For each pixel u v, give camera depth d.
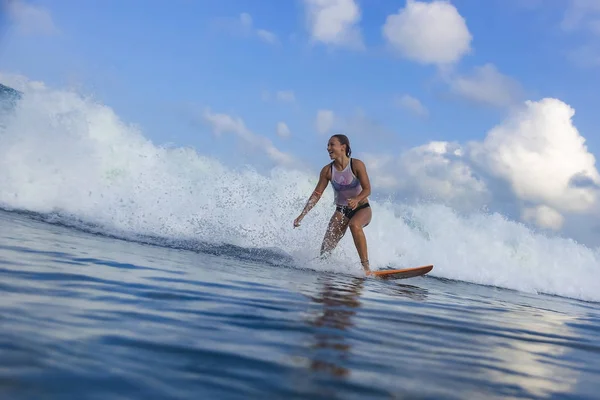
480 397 1.77
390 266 8.66
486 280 8.85
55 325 1.95
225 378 1.62
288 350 2.05
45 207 6.95
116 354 1.71
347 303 3.56
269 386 1.59
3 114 7.70
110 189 7.57
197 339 2.05
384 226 9.52
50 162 7.55
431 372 2.00
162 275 3.62
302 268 5.72
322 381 1.70
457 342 2.70
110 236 5.66
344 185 6.66
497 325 3.58
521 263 9.59
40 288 2.57
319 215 7.43
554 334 3.54
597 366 2.60
